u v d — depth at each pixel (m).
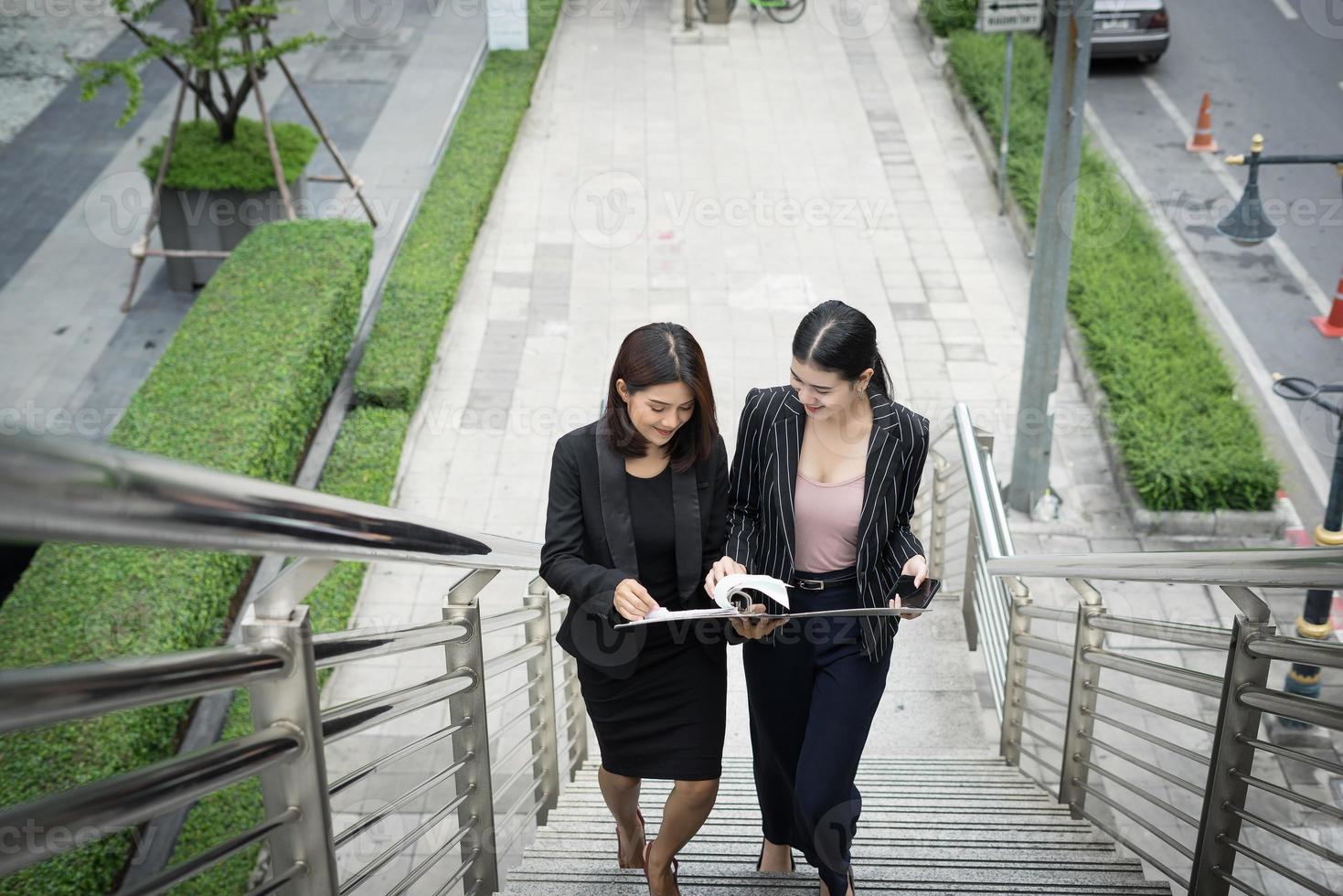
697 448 2.98
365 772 2.25
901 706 6.21
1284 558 2.32
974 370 10.60
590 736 6.09
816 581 3.27
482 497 9.29
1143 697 7.34
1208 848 2.83
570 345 10.91
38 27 16.33
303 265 10.04
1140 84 15.42
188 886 5.72
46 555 6.85
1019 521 9.28
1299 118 14.59
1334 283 11.99
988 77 14.51
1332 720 2.37
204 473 1.40
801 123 14.51
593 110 14.81
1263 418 10.35
